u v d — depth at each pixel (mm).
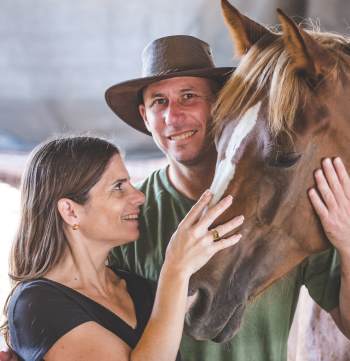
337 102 1778
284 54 1803
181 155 2221
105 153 2029
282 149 1753
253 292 1924
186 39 2264
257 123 1795
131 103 2477
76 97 7762
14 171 7266
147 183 2439
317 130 1769
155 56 2256
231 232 1839
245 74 1882
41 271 1969
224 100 1899
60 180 1979
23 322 1851
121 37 7402
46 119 7902
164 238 2287
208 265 1848
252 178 1798
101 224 2008
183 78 2195
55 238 1983
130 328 1999
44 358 1823
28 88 7719
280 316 2213
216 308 1857
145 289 2189
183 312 1838
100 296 2021
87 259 2023
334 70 1787
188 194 2312
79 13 7215
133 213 2080
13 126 7922
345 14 6355
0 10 7211
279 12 1703
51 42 7465
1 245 5859
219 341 1925
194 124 2197
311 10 6469
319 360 2391
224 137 1879
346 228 1823
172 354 1848
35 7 7227
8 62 7559
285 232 1864
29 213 2008
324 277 2170
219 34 7051
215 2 6855
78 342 1808
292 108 1753
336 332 2322
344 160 1804
